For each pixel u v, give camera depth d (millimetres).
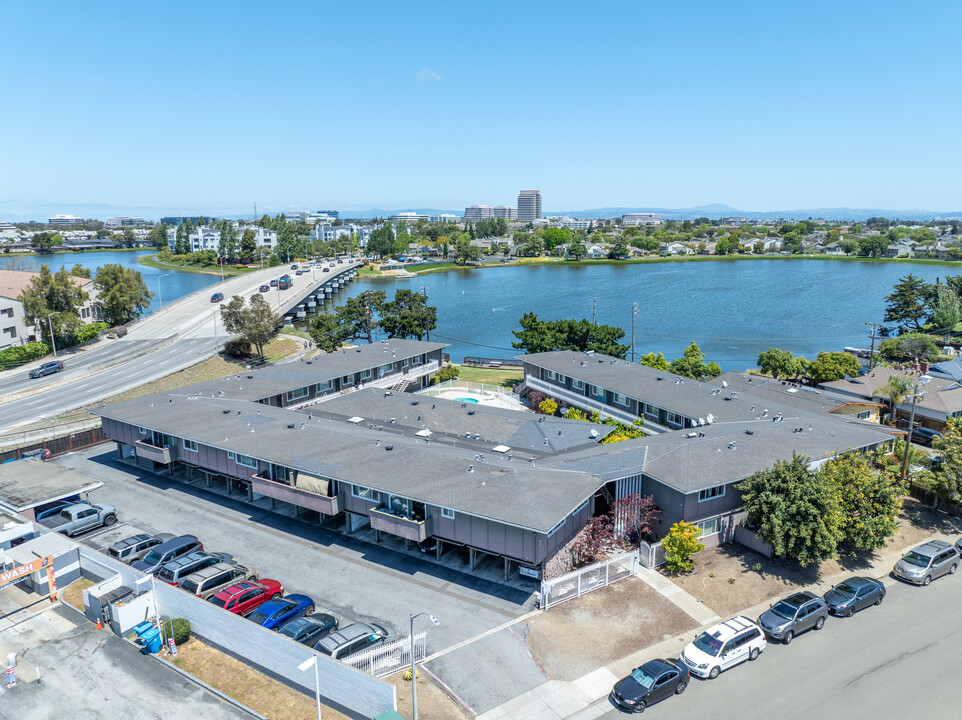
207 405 57688
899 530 45906
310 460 44594
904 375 69688
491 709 28375
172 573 36969
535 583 38406
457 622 34469
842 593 36531
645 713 28281
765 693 29688
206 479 54031
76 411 72562
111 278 121812
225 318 100750
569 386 70750
